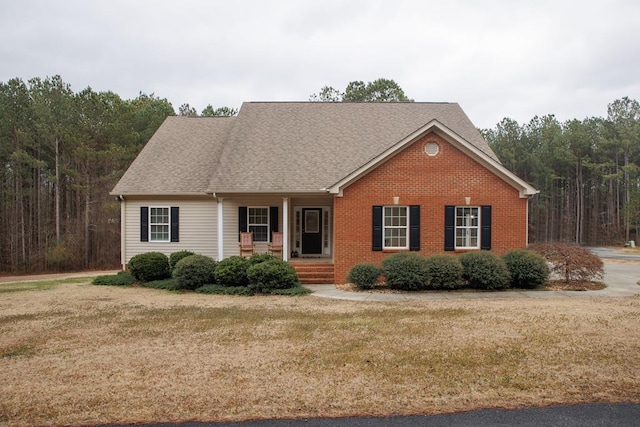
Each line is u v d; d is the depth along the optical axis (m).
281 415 5.38
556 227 58.16
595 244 55.44
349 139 21.00
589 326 9.36
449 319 10.27
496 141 60.12
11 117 36.53
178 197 20.11
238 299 13.93
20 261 37.97
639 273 20.42
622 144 54.19
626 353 7.52
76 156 36.97
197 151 22.06
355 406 5.60
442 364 7.07
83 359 7.62
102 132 38.72
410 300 13.27
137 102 50.97
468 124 21.91
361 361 7.27
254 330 9.53
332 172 19.06
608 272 20.91
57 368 7.16
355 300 13.42
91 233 38.84
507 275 14.72
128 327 10.02
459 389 6.09
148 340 8.84
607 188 57.53
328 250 20.62
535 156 57.12
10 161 37.25
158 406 5.66
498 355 7.48
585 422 5.15
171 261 18.45
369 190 17.02
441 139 17.06
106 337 9.13
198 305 12.87
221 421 5.23
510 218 17.09
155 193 19.73
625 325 9.43
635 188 54.62
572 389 6.05
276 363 7.25
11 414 5.48
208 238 20.14
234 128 21.92
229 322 10.37
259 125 22.12
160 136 23.19
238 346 8.28
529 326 9.43
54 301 13.95
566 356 7.39
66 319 11.03
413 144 17.06
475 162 17.06
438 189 17.03
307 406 5.61
